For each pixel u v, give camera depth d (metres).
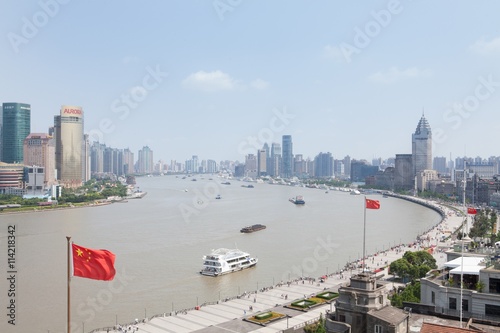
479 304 107.56
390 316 94.88
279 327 166.50
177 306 196.00
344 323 98.75
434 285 120.38
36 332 162.50
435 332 79.81
